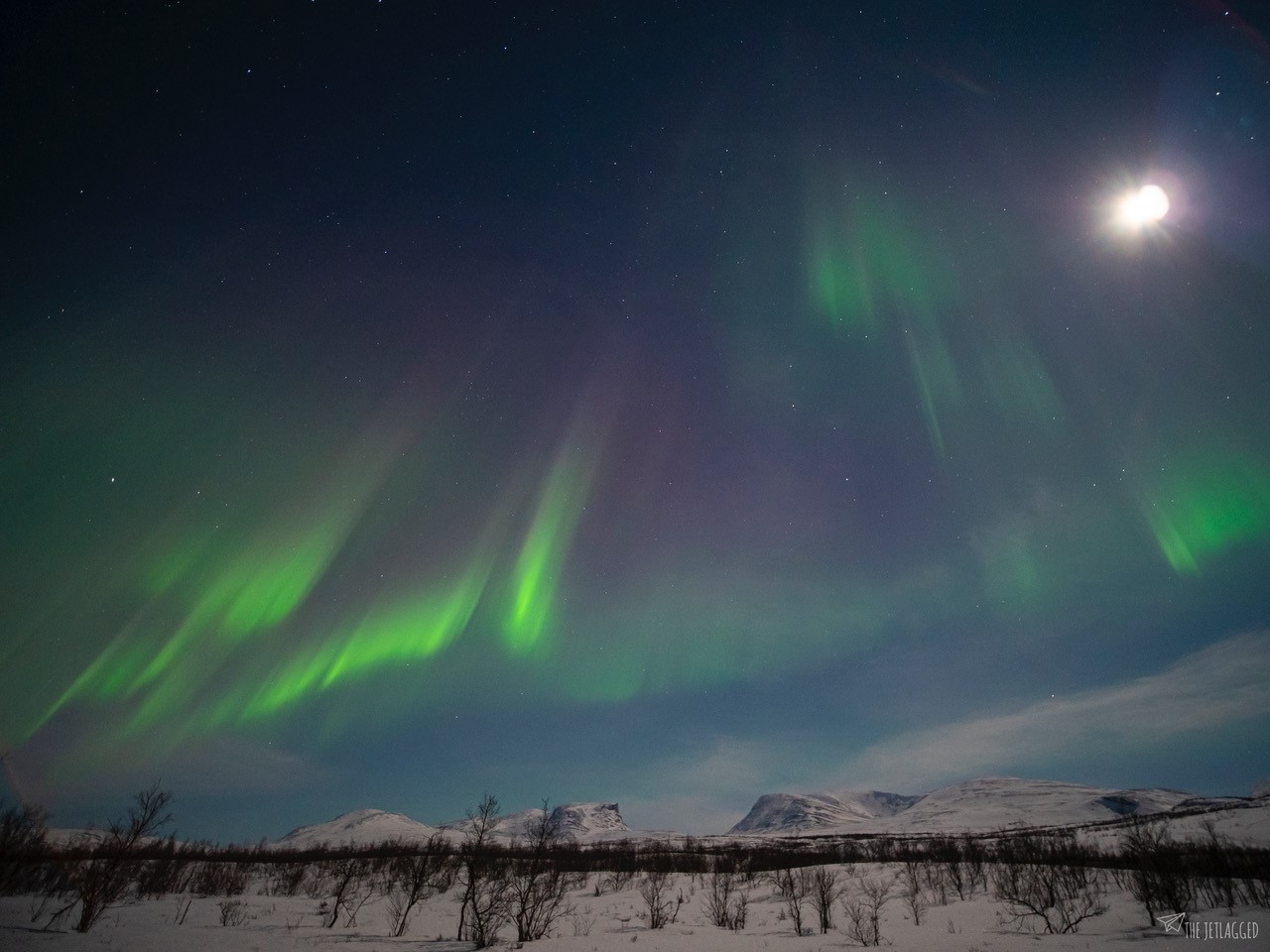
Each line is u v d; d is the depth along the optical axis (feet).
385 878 153.48
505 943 74.33
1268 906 94.63
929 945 75.10
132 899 100.58
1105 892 121.08
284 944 65.62
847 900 137.80
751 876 197.88
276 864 212.23
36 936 60.49
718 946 75.00
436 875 108.06
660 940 80.59
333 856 247.50
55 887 77.10
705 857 289.53
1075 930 85.97
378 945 68.95
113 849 69.56
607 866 224.94
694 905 137.18
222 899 111.24
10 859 71.72
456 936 82.79
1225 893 104.27
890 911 120.16
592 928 97.71
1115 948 70.49
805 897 141.18
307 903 116.47
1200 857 121.60
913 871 156.04
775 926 105.09
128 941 60.95
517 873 85.15
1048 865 164.45
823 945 76.38
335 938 73.41
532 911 81.15
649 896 131.95
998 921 99.71
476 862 77.77
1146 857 95.86
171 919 81.46
